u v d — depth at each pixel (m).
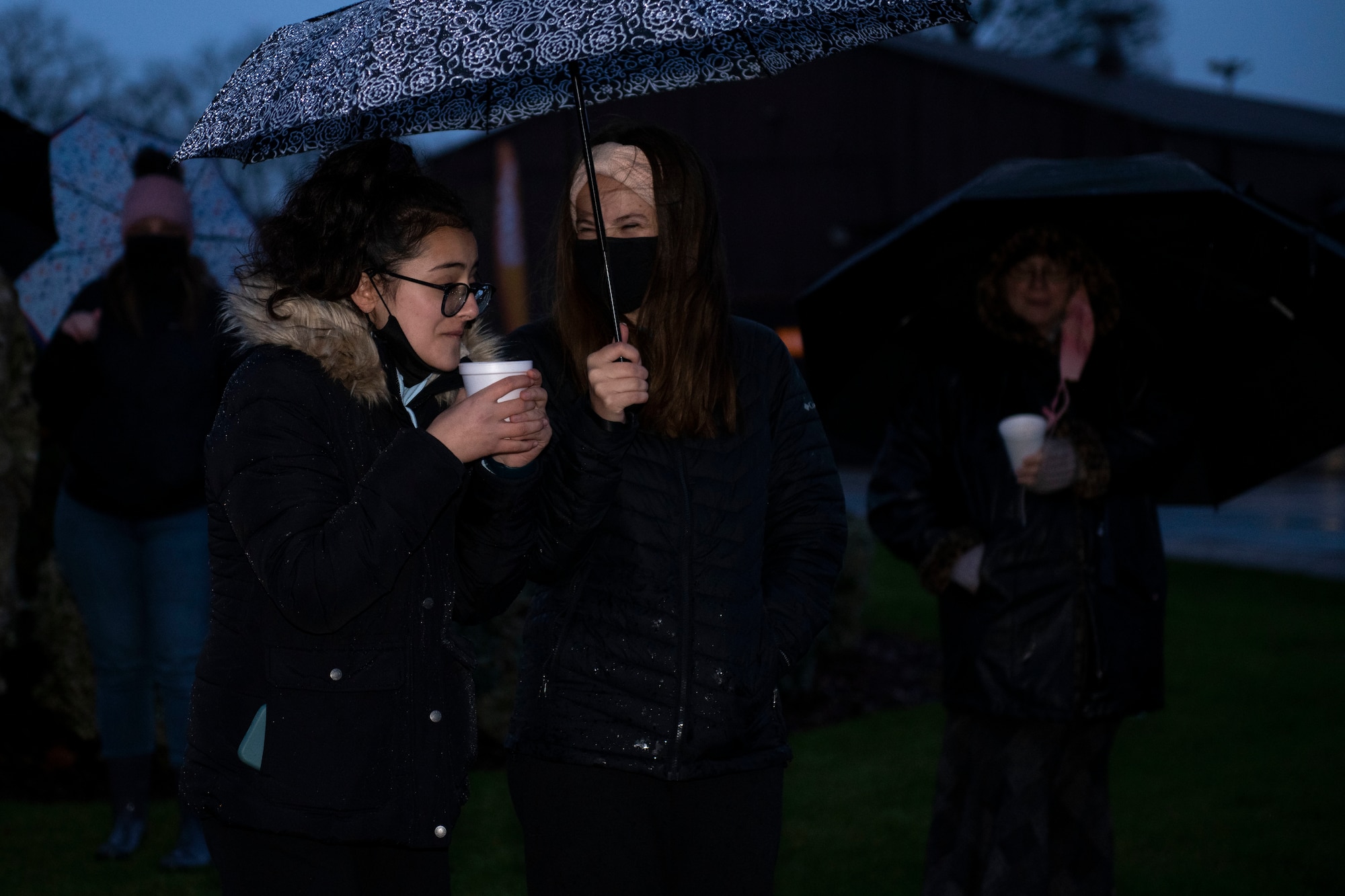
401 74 2.09
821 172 30.67
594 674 2.56
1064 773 3.73
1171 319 3.92
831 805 5.46
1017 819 3.61
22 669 6.52
